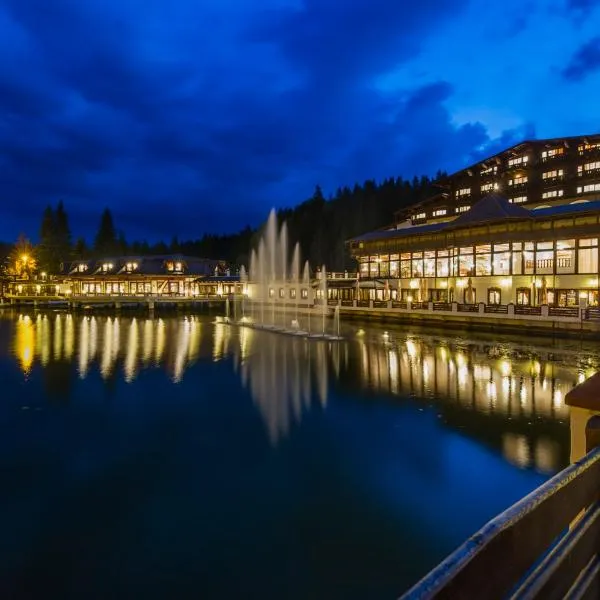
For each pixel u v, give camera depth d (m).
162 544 8.20
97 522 8.95
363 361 25.14
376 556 7.84
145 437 13.39
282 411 15.80
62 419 15.04
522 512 1.80
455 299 45.25
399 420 14.71
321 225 105.94
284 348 30.08
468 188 61.94
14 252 93.69
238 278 77.44
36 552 8.00
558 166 52.06
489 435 13.31
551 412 15.38
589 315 30.75
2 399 17.41
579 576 2.15
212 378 21.08
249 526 8.77
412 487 10.25
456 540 8.28
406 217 72.06
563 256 37.81
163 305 70.75
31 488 10.29
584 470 2.27
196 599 6.92
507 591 1.70
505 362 24.22
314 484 10.44
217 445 12.75
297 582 7.21
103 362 25.23
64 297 73.69
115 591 7.03
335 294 59.94
